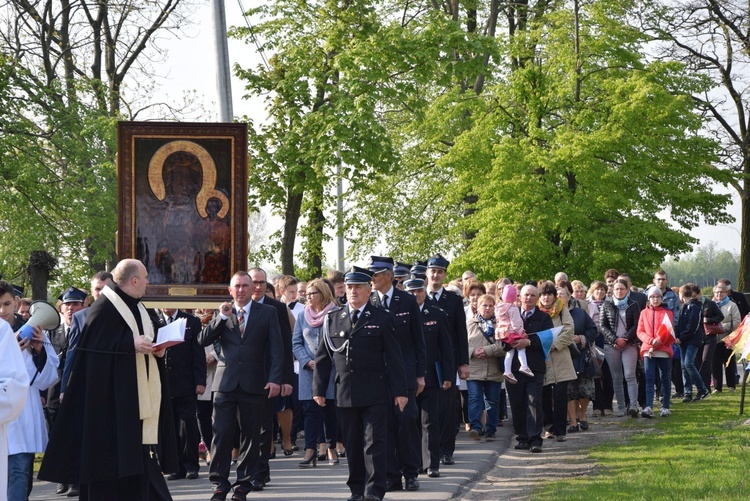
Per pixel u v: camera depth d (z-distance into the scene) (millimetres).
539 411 15391
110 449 8859
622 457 13938
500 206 32312
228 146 16312
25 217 29453
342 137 27578
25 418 10344
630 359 19125
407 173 40281
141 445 8930
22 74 30656
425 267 14195
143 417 8953
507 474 13453
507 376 15453
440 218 40219
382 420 10875
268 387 11469
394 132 39969
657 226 32625
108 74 36531
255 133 29797
